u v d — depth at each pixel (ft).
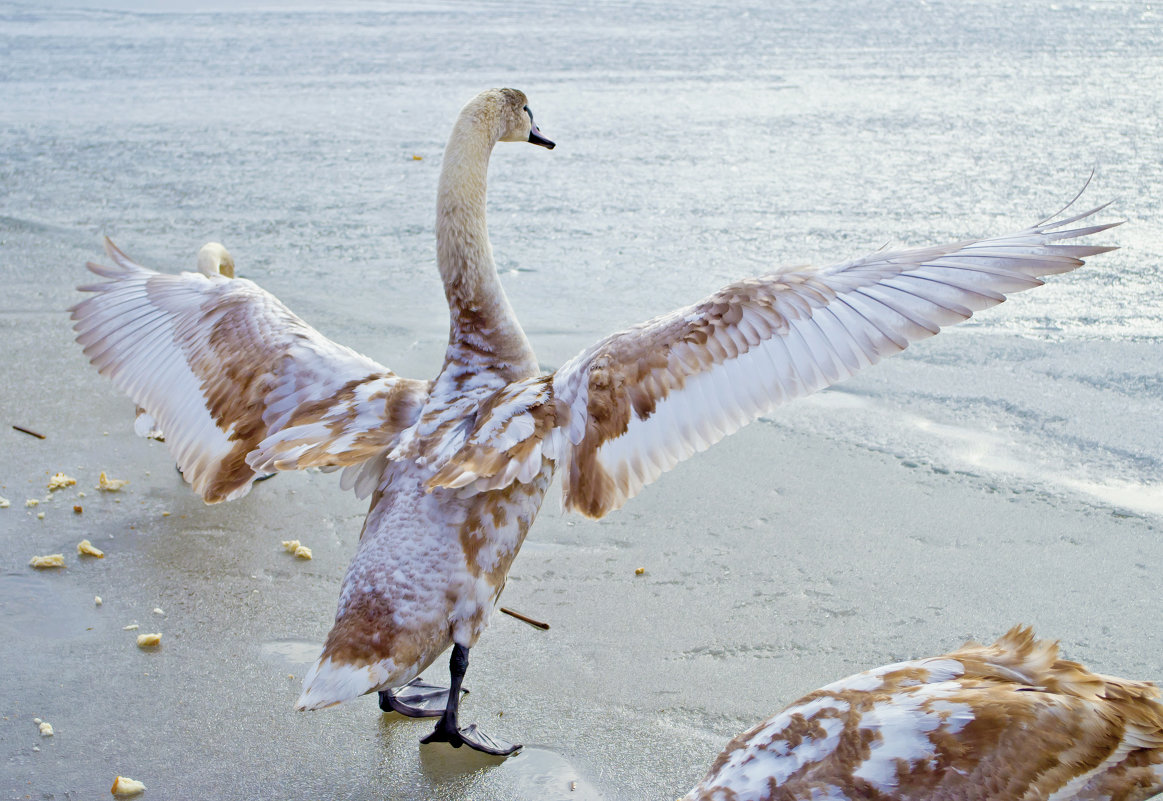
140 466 23.81
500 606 18.69
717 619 18.04
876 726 12.47
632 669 16.99
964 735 12.16
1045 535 19.83
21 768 15.31
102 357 17.57
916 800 12.11
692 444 14.29
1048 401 24.63
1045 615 17.67
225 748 15.78
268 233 39.63
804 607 18.22
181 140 53.26
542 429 14.92
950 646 17.08
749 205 40.50
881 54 69.36
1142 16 81.10
